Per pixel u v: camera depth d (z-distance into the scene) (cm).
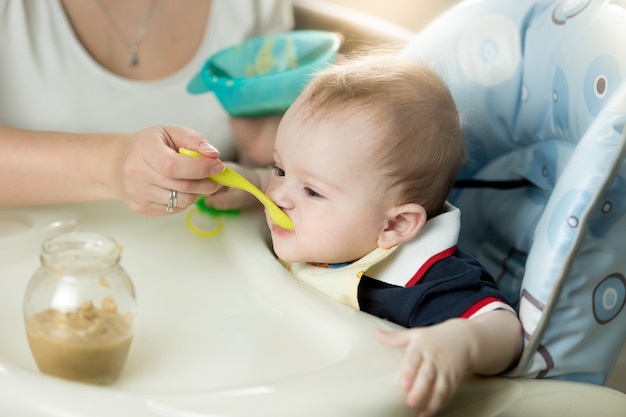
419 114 101
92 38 129
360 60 110
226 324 89
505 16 107
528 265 89
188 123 134
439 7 171
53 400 68
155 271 100
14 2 123
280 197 100
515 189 112
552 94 102
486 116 109
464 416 83
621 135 83
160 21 132
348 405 70
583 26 97
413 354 76
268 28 145
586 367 90
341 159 97
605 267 87
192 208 117
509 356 86
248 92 120
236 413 67
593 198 83
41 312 72
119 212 114
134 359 81
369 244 101
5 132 105
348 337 84
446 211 108
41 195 104
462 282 94
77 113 128
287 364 82
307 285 101
